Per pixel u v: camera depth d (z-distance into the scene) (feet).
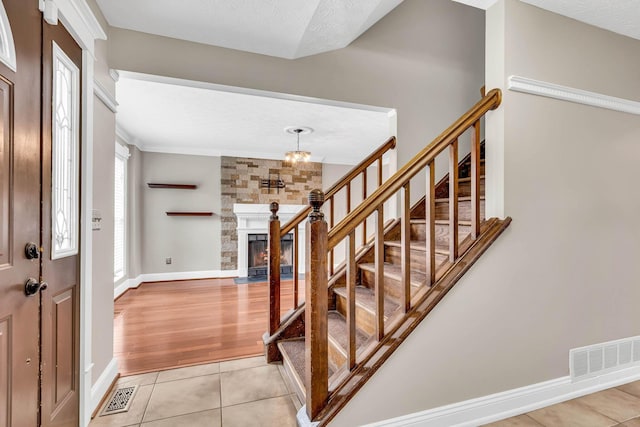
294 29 6.55
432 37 9.09
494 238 5.15
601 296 6.26
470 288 5.10
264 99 10.37
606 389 6.26
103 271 6.19
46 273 4.17
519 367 5.50
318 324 4.42
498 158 5.35
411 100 8.80
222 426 5.22
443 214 7.93
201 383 6.59
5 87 3.40
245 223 18.66
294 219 8.04
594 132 6.13
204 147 17.58
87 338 5.22
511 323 5.42
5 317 3.42
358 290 7.38
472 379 5.14
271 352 7.54
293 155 14.70
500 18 5.34
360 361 4.63
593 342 6.19
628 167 6.52
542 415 5.44
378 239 4.72
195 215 17.56
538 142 5.57
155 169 17.11
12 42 3.49
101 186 6.07
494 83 5.44
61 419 4.57
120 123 13.04
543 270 5.66
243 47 7.16
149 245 17.01
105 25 6.19
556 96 5.68
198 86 7.23
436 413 4.88
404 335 4.60
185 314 11.61
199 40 6.88
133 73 6.56
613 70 6.24
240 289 15.57
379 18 8.01
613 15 5.72
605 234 6.26
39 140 4.03
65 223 4.76
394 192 4.75
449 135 4.99
